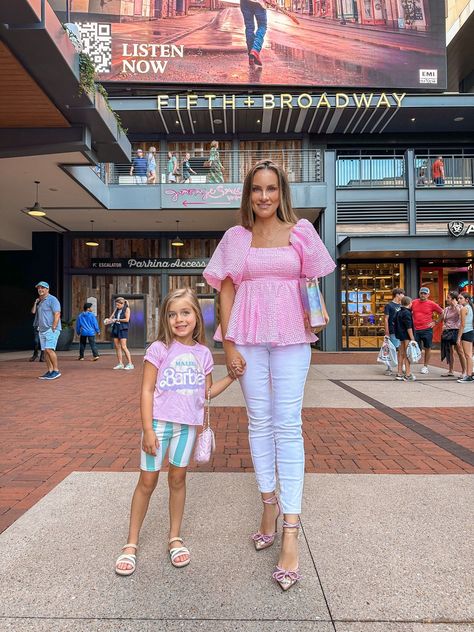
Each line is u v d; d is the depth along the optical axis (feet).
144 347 66.03
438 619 6.35
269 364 7.99
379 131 63.72
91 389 27.20
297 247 7.75
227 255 7.90
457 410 20.90
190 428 8.15
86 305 47.11
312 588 7.04
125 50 60.03
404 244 52.13
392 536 8.66
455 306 32.24
